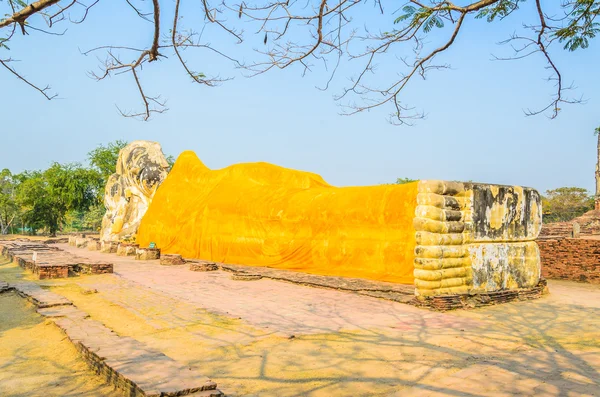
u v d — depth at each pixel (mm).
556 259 20000
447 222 13242
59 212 53750
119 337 8273
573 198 69438
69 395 6297
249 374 7258
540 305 13398
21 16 4676
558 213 69750
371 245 16453
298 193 20219
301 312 11789
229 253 21609
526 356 8375
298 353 8352
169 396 5527
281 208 19953
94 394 6277
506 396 6492
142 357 6922
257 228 20625
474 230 13852
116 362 6668
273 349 8562
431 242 12938
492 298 13320
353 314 11641
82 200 53094
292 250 18953
